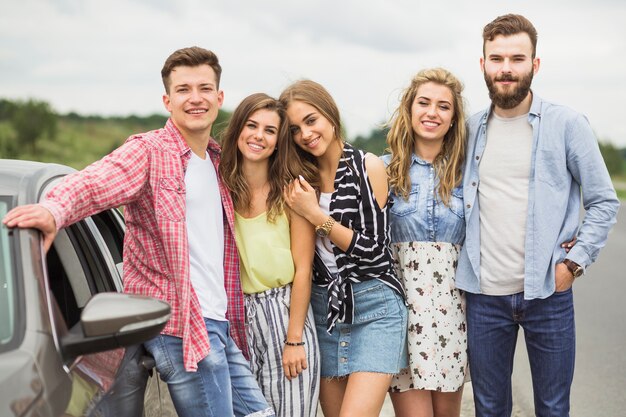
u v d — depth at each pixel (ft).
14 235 8.60
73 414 7.65
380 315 12.83
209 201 11.21
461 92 13.47
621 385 20.11
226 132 11.96
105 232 11.73
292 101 12.41
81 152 165.27
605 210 13.00
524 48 12.92
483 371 13.58
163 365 10.44
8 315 8.00
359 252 12.53
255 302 12.21
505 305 13.24
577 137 12.99
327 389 13.42
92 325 8.02
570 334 13.30
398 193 13.60
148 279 10.63
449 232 13.46
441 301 13.42
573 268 12.95
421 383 13.30
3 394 7.13
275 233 12.21
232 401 11.34
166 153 10.68
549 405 13.55
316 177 12.75
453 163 13.46
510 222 13.12
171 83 10.98
